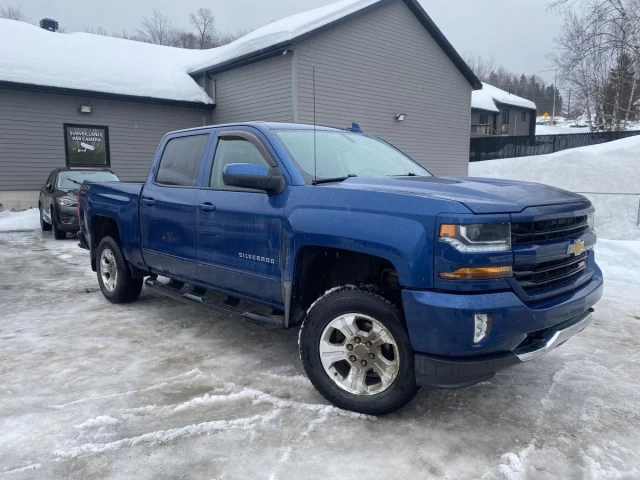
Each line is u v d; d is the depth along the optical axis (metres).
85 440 2.79
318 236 3.09
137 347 4.29
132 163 16.34
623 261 7.29
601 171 16.33
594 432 2.93
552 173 17.75
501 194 2.89
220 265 3.92
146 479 2.45
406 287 2.73
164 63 18.53
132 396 3.34
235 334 4.64
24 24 17.17
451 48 19.11
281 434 2.87
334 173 3.69
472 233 2.59
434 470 2.54
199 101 16.91
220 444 2.76
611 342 4.47
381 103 17.09
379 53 16.70
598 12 18.12
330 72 15.23
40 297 6.01
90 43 17.78
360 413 3.07
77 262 8.47
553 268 2.94
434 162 19.75
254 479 2.46
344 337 3.16
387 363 2.95
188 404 3.22
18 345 4.32
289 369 3.82
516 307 2.64
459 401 3.31
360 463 2.60
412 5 17.34
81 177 11.91
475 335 2.60
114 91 15.28
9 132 14.00
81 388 3.46
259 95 15.58
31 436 2.84
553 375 3.75
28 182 14.46
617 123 28.03
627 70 23.22
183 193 4.30
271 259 3.46
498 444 2.79
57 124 14.77
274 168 3.55
